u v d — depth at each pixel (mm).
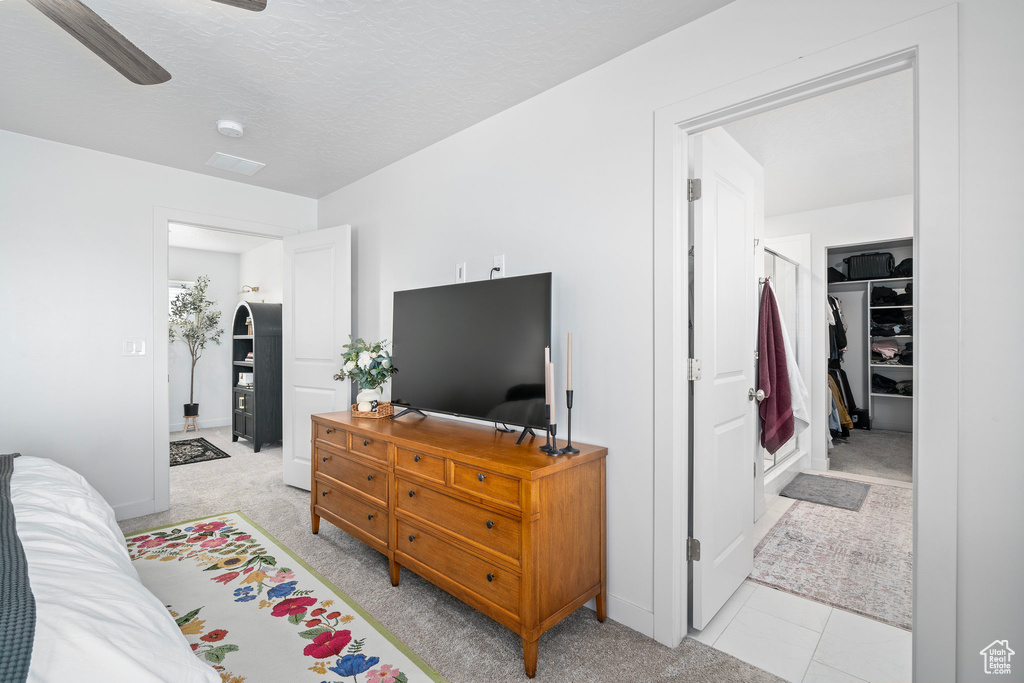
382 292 3434
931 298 1325
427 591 2270
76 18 1354
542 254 2359
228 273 6805
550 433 1918
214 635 1891
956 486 1292
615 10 1773
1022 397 1222
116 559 1245
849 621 2049
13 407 2828
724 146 2205
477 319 2393
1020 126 1225
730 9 1736
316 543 2799
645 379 1965
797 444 4316
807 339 4453
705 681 1663
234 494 3691
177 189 3445
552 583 1772
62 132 2832
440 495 2057
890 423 5914
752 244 2506
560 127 2287
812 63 1551
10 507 1293
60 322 2977
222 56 2068
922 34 1348
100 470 3096
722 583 2127
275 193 3967
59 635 795
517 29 1890
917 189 1354
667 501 1883
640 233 1984
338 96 2416
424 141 2975
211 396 6691
